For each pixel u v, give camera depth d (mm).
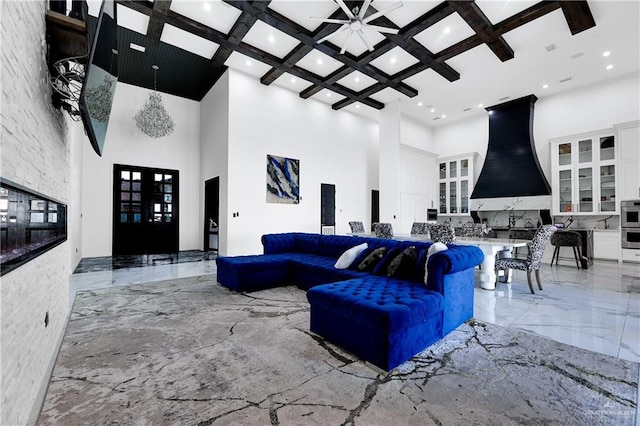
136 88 7312
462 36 5082
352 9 4223
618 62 5805
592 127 6684
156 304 3240
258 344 2248
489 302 3402
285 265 4098
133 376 1794
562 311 3078
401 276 2848
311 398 1586
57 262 2264
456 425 1380
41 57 1729
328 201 8211
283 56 5863
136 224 7297
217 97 6973
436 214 9148
